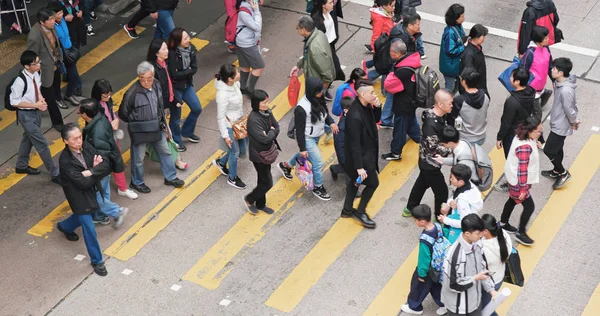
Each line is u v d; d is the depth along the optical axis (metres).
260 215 15.80
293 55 20.56
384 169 16.92
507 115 15.24
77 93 18.88
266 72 19.92
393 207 15.96
